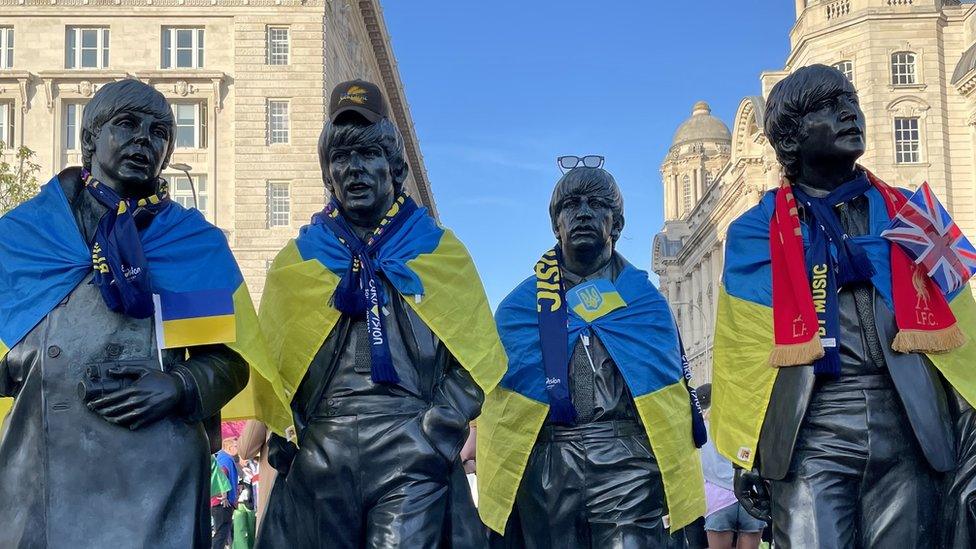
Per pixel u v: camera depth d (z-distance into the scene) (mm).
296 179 43969
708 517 10508
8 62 44625
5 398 5352
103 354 5035
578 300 7176
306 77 44469
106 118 5184
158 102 5262
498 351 6074
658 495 6973
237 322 5289
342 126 5953
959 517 5316
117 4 44719
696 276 83250
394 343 5867
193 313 5160
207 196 43938
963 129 52469
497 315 7383
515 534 7195
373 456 5715
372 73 64438
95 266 5047
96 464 4926
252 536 14180
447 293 5961
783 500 5418
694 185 106875
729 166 70125
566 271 7379
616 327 7094
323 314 5910
